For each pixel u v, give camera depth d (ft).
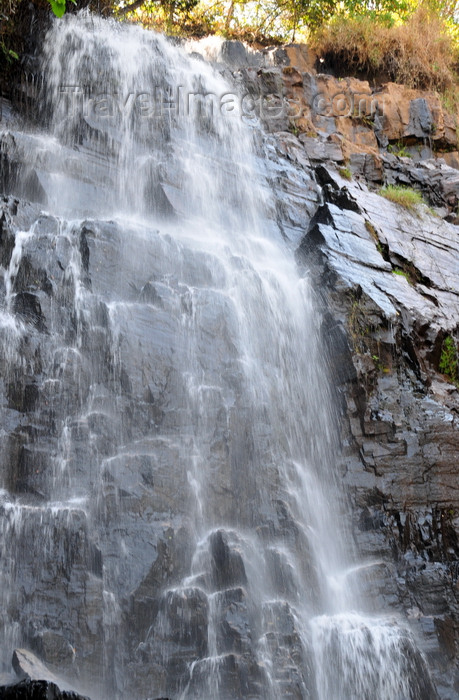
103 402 25.82
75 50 42.63
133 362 26.76
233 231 38.65
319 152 48.39
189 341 28.63
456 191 51.31
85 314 27.50
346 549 28.55
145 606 22.61
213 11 66.13
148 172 38.24
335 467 30.55
